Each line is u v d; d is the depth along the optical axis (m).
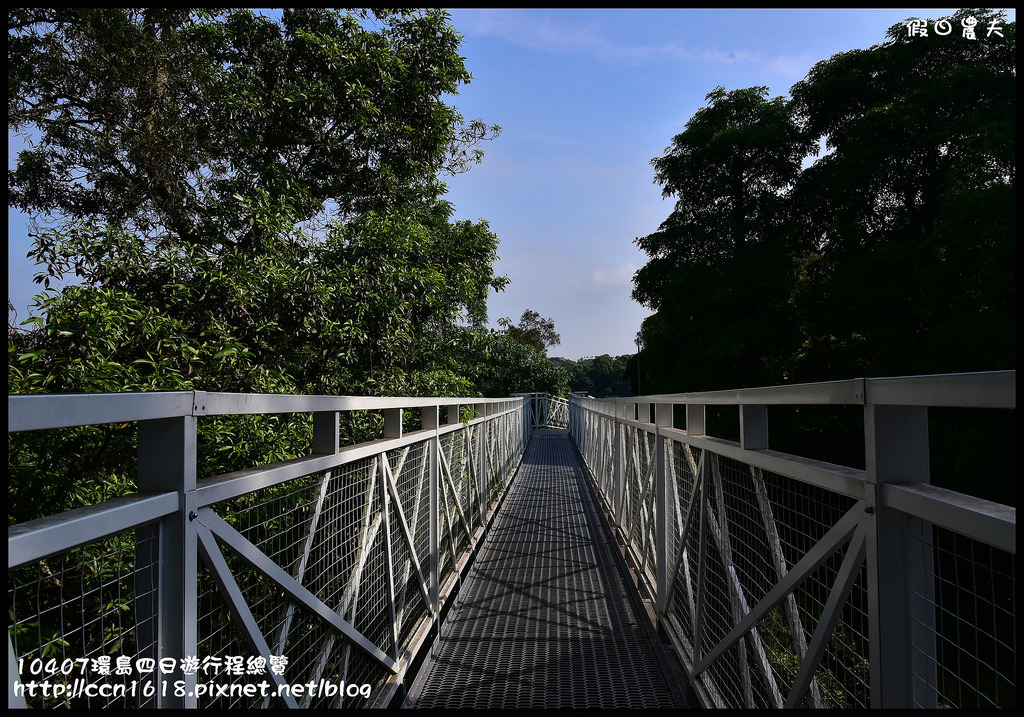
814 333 15.95
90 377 3.64
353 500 2.37
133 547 1.18
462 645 3.61
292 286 5.39
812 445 14.48
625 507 5.93
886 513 1.22
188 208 6.94
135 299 4.19
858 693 1.32
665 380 19.34
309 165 8.09
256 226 6.13
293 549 1.87
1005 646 0.92
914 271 13.36
